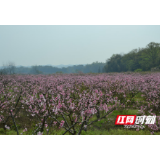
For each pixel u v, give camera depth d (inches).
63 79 1127.6
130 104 599.8
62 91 515.2
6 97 497.7
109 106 500.1
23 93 625.9
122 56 5713.6
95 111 312.7
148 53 3949.3
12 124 404.2
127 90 673.0
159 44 3806.6
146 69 4010.8
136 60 4621.1
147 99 613.0
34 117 454.3
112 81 868.6
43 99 330.6
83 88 748.6
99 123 440.8
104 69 6259.8
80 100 382.6
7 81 1047.6
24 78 1346.0
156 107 494.9
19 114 469.7
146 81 994.7
